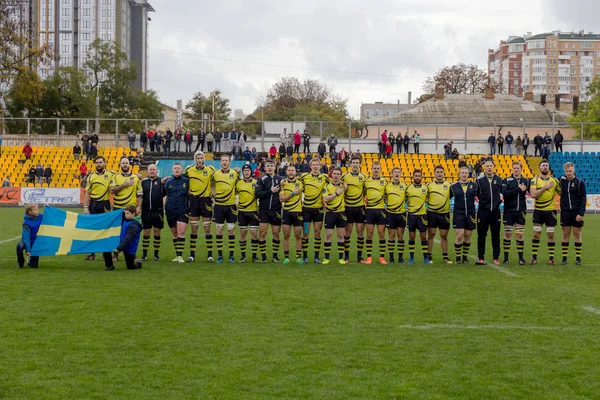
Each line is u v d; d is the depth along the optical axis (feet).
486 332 31.86
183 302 37.78
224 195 54.44
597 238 79.05
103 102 267.59
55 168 156.15
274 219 55.01
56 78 247.50
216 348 28.63
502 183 55.67
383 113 437.17
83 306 36.45
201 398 23.00
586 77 643.86
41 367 25.96
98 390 23.65
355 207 55.57
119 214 50.06
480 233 55.36
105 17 458.91
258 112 346.54
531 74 646.33
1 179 152.15
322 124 168.45
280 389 23.91
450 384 24.63
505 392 23.91
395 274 49.21
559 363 27.20
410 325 32.96
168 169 153.58
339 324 32.99
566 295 41.19
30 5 456.45
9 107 241.76
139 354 27.73
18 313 34.63
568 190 55.11
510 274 49.67
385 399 23.15
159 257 57.41
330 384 24.47
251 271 49.85
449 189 55.62
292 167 53.98
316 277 47.34
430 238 55.98
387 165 159.33
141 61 493.36
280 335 30.78
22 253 49.62
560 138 163.43
